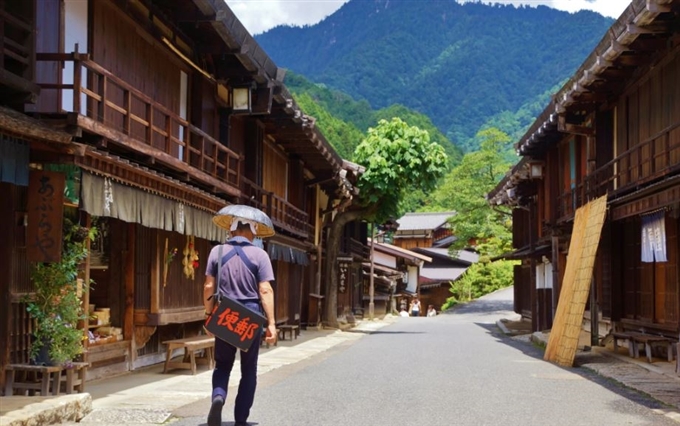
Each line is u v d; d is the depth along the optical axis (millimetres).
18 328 8500
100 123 9156
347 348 19609
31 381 8547
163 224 11477
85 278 9344
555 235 22797
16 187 8500
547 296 26422
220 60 16016
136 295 12734
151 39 12891
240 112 16562
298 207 26688
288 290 25781
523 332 27344
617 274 17859
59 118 8531
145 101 10781
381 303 55344
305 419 7883
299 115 20047
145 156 10641
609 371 13000
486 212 46438
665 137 13219
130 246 12586
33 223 8164
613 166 18094
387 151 30250
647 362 14031
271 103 17062
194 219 13109
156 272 13016
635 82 16234
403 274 58469
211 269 6875
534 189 28953
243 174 19719
